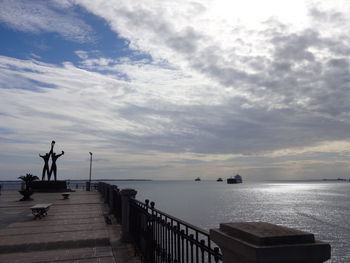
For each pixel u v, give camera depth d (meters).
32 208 12.47
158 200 122.38
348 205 109.50
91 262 6.83
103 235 9.32
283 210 89.12
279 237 2.15
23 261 6.89
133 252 7.61
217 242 2.71
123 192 8.92
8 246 8.08
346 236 51.62
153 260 6.22
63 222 11.62
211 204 105.81
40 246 8.12
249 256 2.13
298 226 61.38
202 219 66.31
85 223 11.41
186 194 180.12
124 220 8.77
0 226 10.80
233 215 74.62
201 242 3.50
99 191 27.70
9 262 6.81
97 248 7.97
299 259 2.09
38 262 6.82
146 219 6.75
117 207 12.36
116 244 8.40
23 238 8.93
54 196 24.41
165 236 5.34
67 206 16.91
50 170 30.16
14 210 15.53
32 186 29.27
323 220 69.62
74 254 7.43
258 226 2.50
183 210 84.62
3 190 32.78
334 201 130.12
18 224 11.17
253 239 2.20
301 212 84.75
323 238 50.62
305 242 2.18
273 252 2.06
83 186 37.28
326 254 2.13
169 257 4.96
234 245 2.36
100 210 15.14
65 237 9.06
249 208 93.38
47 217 12.89
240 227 2.50
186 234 4.07
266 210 88.25
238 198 144.88
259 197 155.00
